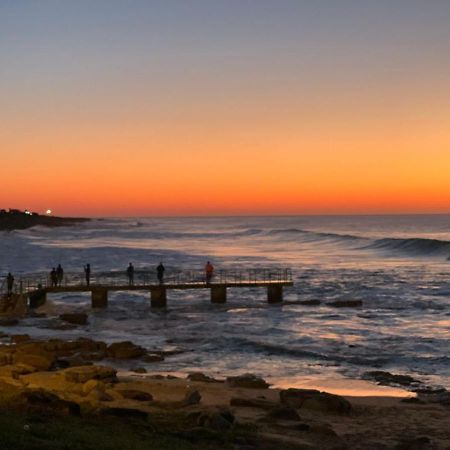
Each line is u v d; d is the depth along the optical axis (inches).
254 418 764.6
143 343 1352.1
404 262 3617.1
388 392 975.6
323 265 3395.7
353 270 3083.2
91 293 2009.1
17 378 934.4
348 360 1198.3
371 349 1293.1
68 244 5211.6
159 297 1895.9
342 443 679.7
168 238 6599.4
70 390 861.2
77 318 1620.3
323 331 1496.1
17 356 1053.8
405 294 2181.3
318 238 5910.4
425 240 4367.6
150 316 1733.5
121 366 1137.4
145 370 1096.2
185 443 608.1
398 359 1206.9
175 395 882.1
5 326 1553.9
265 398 881.5
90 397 810.8
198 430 666.2
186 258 3806.6
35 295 1820.9
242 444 633.6
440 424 776.9
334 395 852.6
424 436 724.0
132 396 844.6
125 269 3021.7
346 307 1879.9
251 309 1845.5
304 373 1100.5
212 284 1957.4
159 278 1907.0
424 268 3208.7
